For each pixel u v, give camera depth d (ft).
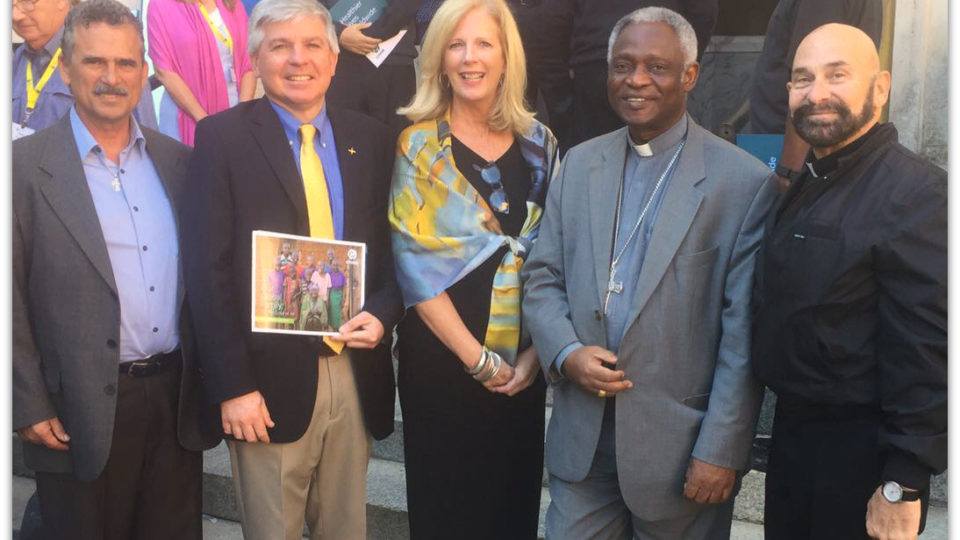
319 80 9.18
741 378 8.25
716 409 8.30
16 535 11.80
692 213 8.44
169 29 14.89
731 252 8.47
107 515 9.46
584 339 8.74
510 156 9.73
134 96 9.20
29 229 9.03
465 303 9.46
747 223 8.38
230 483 13.21
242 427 8.98
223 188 9.02
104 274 9.00
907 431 7.00
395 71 15.01
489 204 9.54
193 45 14.97
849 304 7.28
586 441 8.80
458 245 9.36
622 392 8.54
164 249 9.37
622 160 8.91
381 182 9.59
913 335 6.97
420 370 9.66
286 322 8.96
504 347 9.47
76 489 9.30
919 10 14.06
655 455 8.52
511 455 9.71
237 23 15.53
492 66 9.46
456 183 9.46
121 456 9.35
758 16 20.30
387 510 12.41
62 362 9.02
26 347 9.08
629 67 8.64
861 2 11.58
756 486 12.00
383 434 9.83
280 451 9.21
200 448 9.59
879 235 7.09
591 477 8.98
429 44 9.60
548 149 9.88
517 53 9.61
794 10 12.13
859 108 7.41
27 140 9.21
